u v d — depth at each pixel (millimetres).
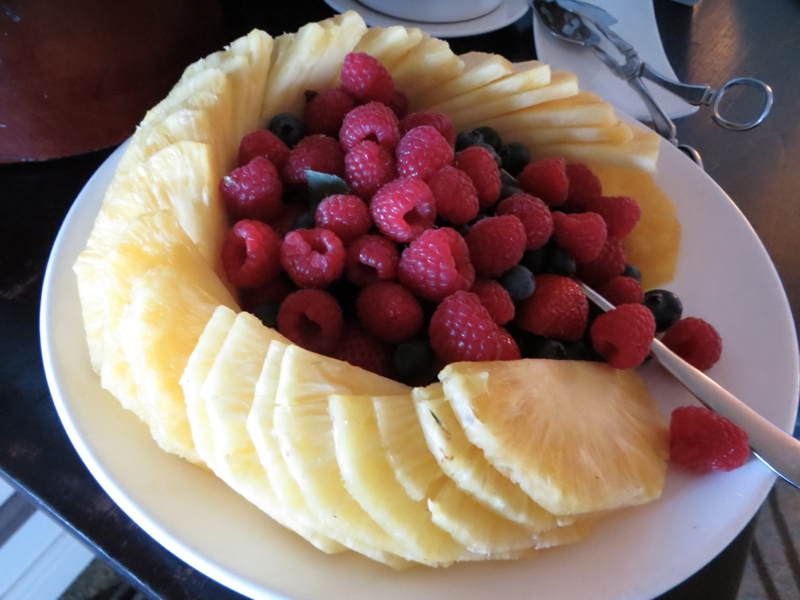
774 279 263
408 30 294
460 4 375
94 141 298
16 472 218
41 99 269
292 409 172
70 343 211
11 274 268
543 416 191
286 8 383
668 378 233
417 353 218
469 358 204
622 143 299
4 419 229
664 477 203
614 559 183
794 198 343
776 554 420
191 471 189
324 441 171
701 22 446
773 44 436
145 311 187
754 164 357
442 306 208
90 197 247
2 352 245
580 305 233
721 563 218
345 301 237
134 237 203
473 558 171
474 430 169
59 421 231
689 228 286
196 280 207
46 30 246
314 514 167
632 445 204
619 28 413
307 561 175
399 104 292
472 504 171
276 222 251
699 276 272
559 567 180
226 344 182
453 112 309
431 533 167
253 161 236
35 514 333
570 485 178
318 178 242
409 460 169
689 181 299
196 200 225
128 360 189
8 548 328
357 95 272
